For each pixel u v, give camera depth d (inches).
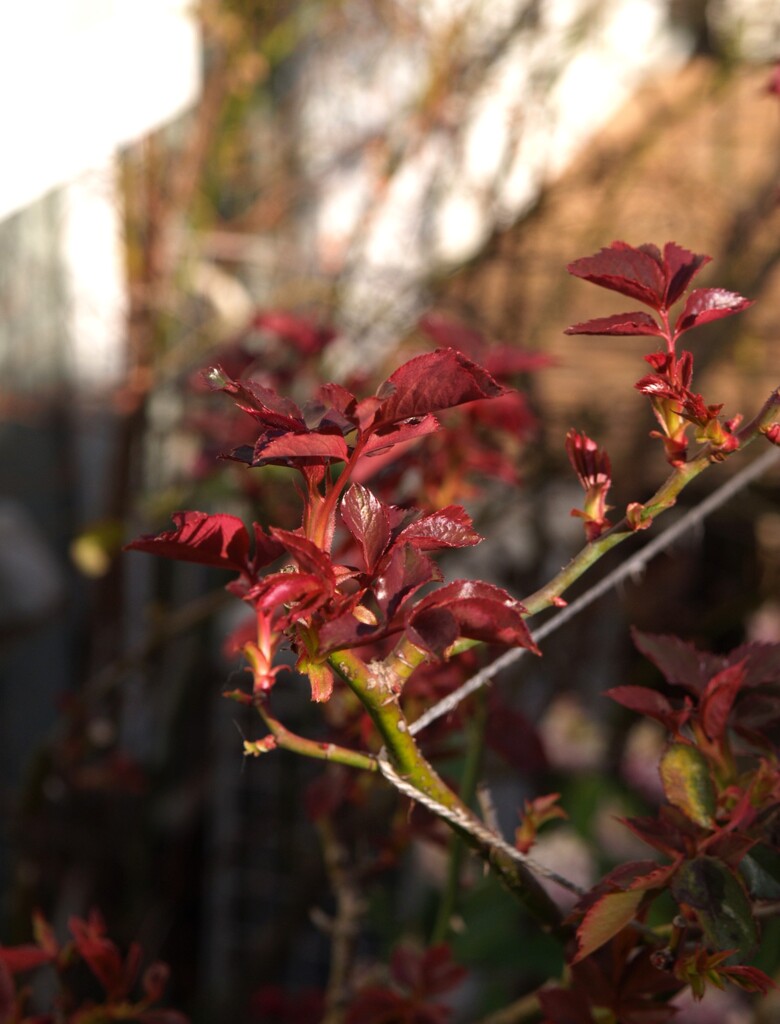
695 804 34.3
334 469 63.2
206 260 150.7
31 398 150.5
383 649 50.7
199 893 164.7
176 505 123.2
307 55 155.9
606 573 136.7
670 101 164.7
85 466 157.8
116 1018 46.4
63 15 115.0
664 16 168.2
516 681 125.0
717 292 31.0
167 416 138.5
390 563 28.1
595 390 147.0
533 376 128.0
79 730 109.9
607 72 164.7
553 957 119.2
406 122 150.6
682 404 30.9
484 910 120.5
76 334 152.9
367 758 32.3
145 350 133.3
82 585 159.8
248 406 28.3
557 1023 36.8
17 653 165.5
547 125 147.2
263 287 156.5
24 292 154.6
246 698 30.8
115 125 120.6
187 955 166.7
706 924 30.2
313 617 28.4
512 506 128.1
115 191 135.7
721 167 161.8
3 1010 43.6
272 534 27.2
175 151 143.7
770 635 178.5
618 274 31.1
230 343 96.1
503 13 144.8
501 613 27.7
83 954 46.2
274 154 157.4
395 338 140.9
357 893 61.8
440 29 142.1
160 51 125.2
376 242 155.1
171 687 145.3
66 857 131.1
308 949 157.2
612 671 156.7
